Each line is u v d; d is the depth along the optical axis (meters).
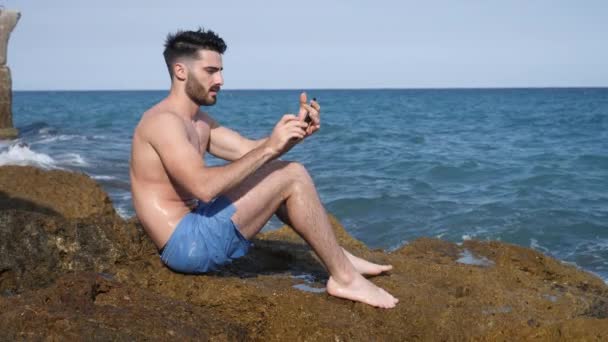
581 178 15.91
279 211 3.86
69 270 3.99
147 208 3.75
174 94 3.92
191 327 3.26
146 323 3.18
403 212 11.98
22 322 3.10
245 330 3.59
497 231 10.68
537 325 3.65
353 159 20.41
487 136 30.45
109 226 4.17
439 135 31.05
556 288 4.32
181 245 3.70
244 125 39.50
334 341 3.49
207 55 3.84
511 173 17.06
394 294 3.89
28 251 3.96
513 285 4.29
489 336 3.62
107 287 3.49
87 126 34.22
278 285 3.88
